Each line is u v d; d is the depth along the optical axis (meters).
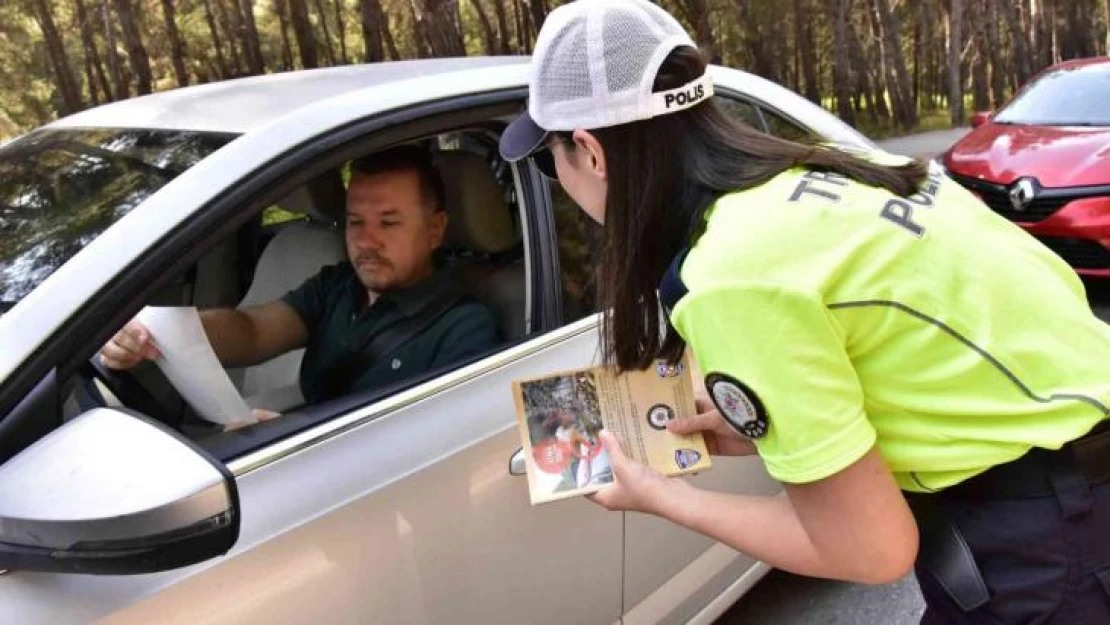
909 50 38.44
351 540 1.43
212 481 1.08
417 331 1.87
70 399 1.28
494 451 1.64
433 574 1.54
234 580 1.31
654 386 1.47
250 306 1.96
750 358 1.01
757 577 2.40
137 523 1.06
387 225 1.91
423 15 12.31
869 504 1.05
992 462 1.10
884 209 1.08
